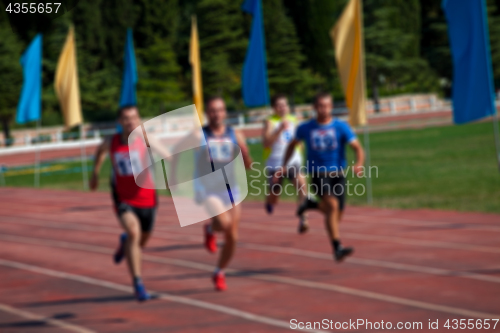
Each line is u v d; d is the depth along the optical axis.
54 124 111.38
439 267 15.32
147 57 116.62
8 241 22.39
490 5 137.62
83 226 24.92
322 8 129.00
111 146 13.31
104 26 123.19
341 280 14.46
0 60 100.31
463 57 23.58
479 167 37.72
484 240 18.22
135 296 13.66
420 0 146.75
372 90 132.25
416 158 45.50
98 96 114.38
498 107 103.50
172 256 18.08
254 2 34.84
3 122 104.19
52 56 110.25
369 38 123.56
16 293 14.66
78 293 14.37
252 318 11.75
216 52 121.19
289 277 14.97
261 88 34.94
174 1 123.25
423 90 135.50
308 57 131.12
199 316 12.02
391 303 12.44
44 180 48.91
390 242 18.69
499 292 12.91
